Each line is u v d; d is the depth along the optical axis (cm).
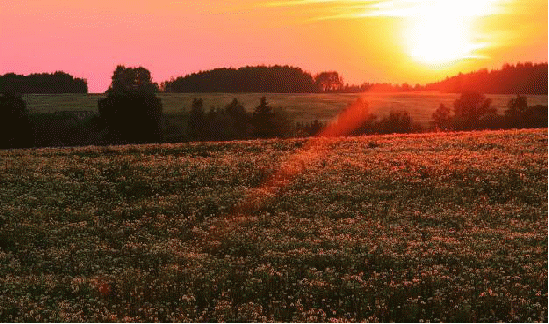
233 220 3578
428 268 2716
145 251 3052
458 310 2273
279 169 4769
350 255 2902
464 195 4072
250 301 2380
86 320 2211
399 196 4041
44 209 3806
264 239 3191
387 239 3150
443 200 3947
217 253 3017
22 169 4819
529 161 4953
